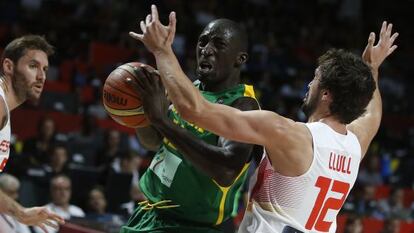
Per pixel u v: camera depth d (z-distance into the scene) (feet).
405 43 82.02
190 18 67.00
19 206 17.20
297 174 13.24
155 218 16.24
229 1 73.92
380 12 84.99
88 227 29.07
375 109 16.37
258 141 13.00
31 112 44.78
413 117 67.10
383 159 55.47
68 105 47.52
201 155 13.76
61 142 39.81
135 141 45.09
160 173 16.05
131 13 63.41
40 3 62.44
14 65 16.70
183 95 12.80
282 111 57.16
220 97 15.66
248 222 13.87
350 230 38.04
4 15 59.00
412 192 50.90
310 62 72.02
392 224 41.39
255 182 13.87
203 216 15.88
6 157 16.66
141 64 14.82
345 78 13.60
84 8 63.67
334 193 13.64
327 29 78.69
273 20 75.87
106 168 37.06
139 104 14.83
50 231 27.53
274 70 66.44
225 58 15.53
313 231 13.53
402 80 74.38
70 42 57.93
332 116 13.93
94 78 52.60
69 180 32.17
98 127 45.19
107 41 60.23
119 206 35.58
